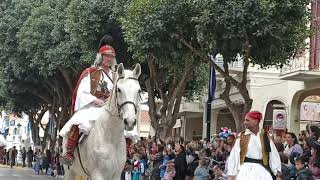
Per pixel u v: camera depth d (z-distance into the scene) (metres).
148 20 18.75
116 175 8.45
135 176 22.36
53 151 48.12
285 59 18.17
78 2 25.95
